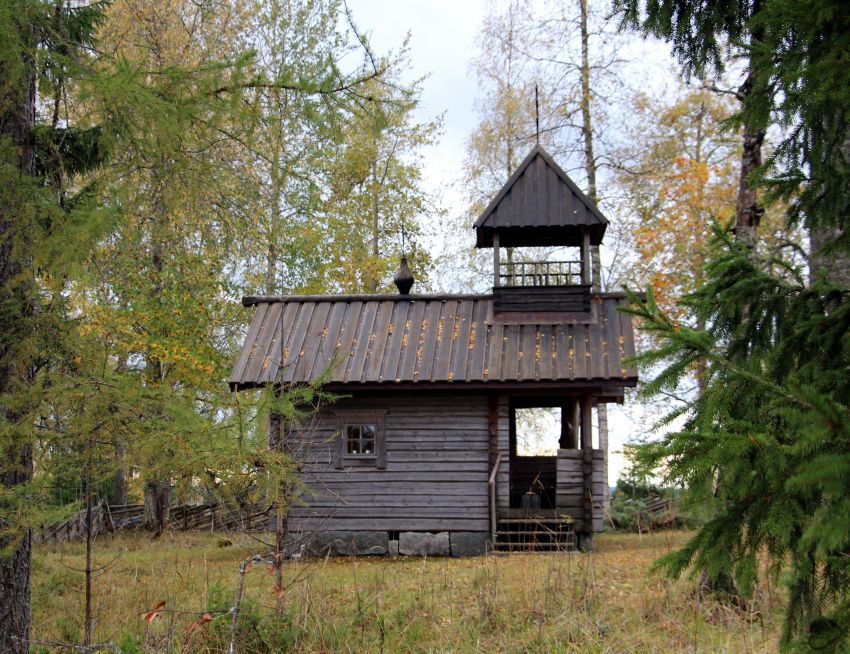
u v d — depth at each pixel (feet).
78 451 22.35
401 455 50.98
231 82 22.94
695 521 57.62
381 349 51.11
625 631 25.64
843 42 11.48
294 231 67.36
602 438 74.23
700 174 74.59
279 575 25.64
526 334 51.16
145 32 50.67
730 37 21.85
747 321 16.24
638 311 13.01
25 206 19.97
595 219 51.72
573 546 46.93
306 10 65.77
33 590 32.71
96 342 22.80
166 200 24.54
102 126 21.09
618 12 24.20
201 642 24.99
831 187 15.20
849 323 14.06
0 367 21.79
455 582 34.37
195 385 63.10
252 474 23.12
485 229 52.85
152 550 51.67
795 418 8.84
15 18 20.38
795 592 12.67
